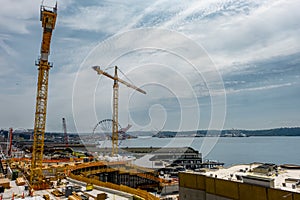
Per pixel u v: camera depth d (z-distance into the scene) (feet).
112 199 112.06
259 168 82.53
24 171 202.59
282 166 89.97
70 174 183.11
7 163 250.57
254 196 65.57
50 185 154.51
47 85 172.35
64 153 390.83
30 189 131.03
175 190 166.61
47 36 151.53
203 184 83.61
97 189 135.33
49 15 143.64
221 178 78.13
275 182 68.28
